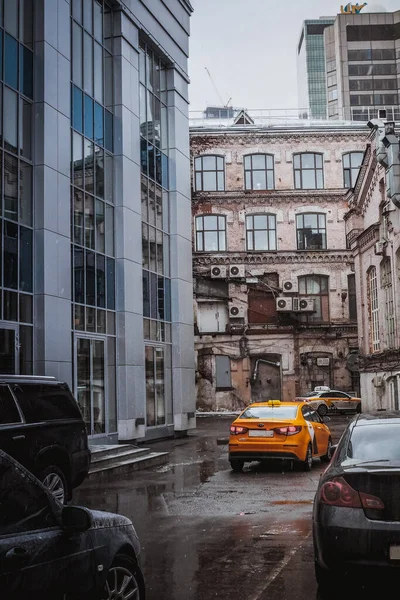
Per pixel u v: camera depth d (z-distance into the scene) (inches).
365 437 276.1
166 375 1051.9
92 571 181.9
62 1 778.8
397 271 1263.5
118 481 576.7
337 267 1884.8
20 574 154.2
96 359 827.4
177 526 374.0
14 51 709.9
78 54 839.7
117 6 933.2
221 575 274.7
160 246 1064.8
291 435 600.4
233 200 1900.8
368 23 4894.2
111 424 853.8
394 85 4845.0
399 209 1227.9
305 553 307.7
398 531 228.4
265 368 1857.8
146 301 997.8
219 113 2938.0
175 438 1044.5
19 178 701.3
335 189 1904.5
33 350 695.1
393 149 1227.2
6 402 367.6
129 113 940.0
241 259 1873.8
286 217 1903.3
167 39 1109.1
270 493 488.4
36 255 709.9
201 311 1873.8
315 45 5861.2
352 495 237.5
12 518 160.7
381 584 255.9
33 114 730.8
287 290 1856.5
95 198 853.2
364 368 1476.4
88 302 815.7
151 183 1044.5
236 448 608.7
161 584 263.6
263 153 1924.2
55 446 389.1
